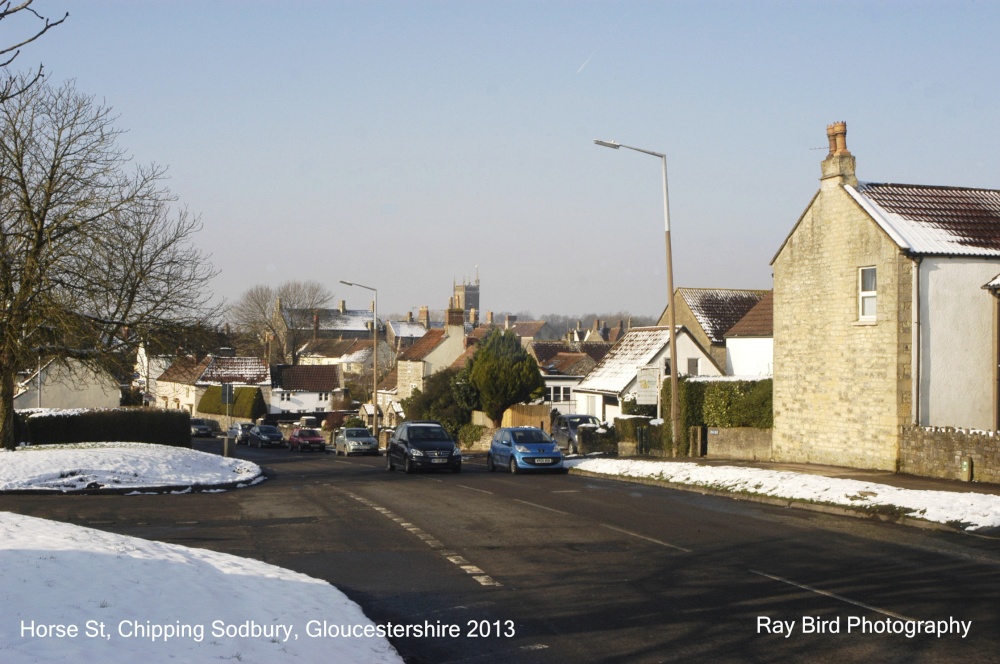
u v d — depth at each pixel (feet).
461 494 75.05
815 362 91.04
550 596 35.81
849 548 45.70
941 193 90.58
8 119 94.53
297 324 382.42
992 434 69.41
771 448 99.71
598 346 272.10
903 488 64.90
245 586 33.35
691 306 190.19
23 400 184.03
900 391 80.43
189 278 105.29
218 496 76.38
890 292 81.56
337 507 66.95
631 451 126.62
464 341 253.65
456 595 36.17
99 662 21.77
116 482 80.79
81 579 29.58
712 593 35.81
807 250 92.32
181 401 318.45
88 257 96.58
